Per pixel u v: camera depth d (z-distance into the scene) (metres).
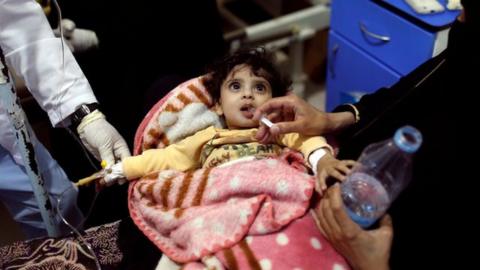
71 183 1.41
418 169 0.87
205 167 1.20
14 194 1.38
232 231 0.99
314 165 1.09
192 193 1.12
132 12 1.58
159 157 1.21
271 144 1.20
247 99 1.22
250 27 2.16
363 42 1.83
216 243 0.98
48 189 1.36
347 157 1.12
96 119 1.21
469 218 0.81
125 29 1.60
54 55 1.20
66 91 1.20
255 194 1.06
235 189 1.06
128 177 1.19
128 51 1.63
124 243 1.16
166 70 1.66
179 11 1.62
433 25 1.50
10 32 1.17
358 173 0.87
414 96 1.04
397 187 0.85
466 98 0.85
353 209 0.86
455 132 0.85
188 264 0.98
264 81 1.25
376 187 0.83
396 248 0.90
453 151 0.84
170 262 1.07
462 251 0.82
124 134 1.57
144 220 1.17
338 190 0.87
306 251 0.96
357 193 0.85
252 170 1.08
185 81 1.46
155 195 1.15
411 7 1.58
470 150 0.82
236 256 0.95
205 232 1.00
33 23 1.18
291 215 1.00
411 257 0.89
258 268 0.94
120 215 1.49
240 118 1.23
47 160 1.36
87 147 1.25
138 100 1.61
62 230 1.43
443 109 0.90
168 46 1.65
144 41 1.62
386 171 0.85
